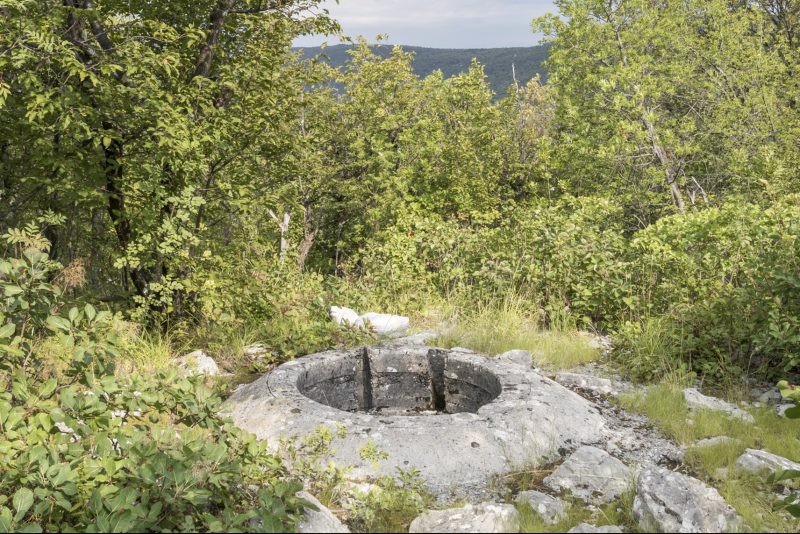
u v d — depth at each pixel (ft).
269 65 26.68
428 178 67.72
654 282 25.55
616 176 56.49
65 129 21.72
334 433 14.75
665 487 11.69
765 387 20.04
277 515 10.27
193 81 24.59
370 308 28.02
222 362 22.27
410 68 67.36
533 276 27.40
